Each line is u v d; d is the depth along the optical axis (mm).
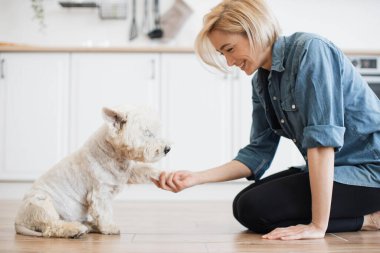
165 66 3184
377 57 3238
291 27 3877
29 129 3184
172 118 3182
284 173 1826
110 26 3846
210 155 3174
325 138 1376
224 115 3180
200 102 3184
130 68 3186
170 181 1629
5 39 3816
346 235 1562
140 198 3170
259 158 1806
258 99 1804
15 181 3191
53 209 1576
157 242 1469
